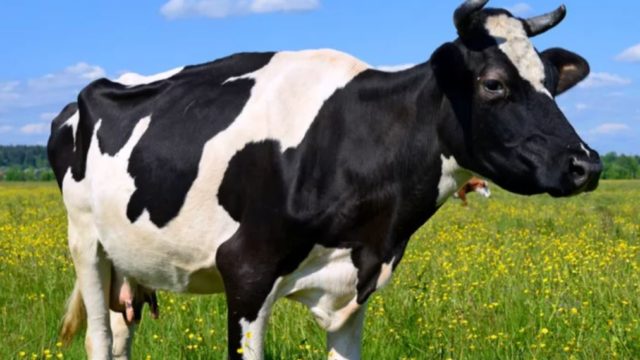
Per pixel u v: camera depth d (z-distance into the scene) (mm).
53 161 7508
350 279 6004
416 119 5848
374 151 5895
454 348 7070
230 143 6070
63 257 11406
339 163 5883
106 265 7242
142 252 6633
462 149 5668
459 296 8797
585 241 13438
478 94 5477
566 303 8328
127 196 6559
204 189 6133
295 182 5824
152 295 7410
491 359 6957
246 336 6012
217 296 9242
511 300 8555
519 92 5387
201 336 7605
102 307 7301
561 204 28391
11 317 8625
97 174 6820
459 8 5402
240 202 6027
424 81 5836
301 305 8430
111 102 6926
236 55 6645
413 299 8602
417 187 5902
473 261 11023
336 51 6324
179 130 6367
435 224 18094
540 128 5316
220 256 6098
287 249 5875
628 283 8969
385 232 5969
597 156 5246
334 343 6348
